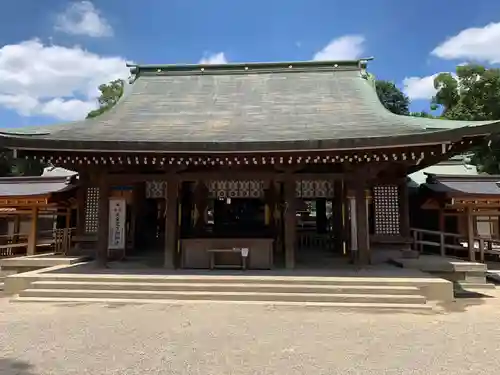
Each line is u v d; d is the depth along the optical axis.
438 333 7.04
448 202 14.52
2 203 15.24
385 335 6.90
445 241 16.39
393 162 11.84
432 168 20.09
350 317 8.17
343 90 16.05
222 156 11.30
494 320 7.98
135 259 13.84
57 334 6.93
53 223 20.75
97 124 13.06
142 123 13.30
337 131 11.48
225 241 12.27
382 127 11.56
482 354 5.95
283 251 15.29
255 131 11.98
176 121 13.55
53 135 11.42
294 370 5.28
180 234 13.43
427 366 5.45
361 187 11.84
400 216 14.62
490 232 18.38
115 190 15.68
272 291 9.76
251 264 12.06
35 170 38.91
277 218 15.38
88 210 15.63
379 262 12.99
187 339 6.63
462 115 34.94
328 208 27.81
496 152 31.89
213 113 14.42
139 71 18.38
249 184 13.71
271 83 17.17
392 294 9.45
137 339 6.64
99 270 11.70
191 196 15.83
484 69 35.34
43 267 13.11
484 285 11.42
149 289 10.01
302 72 17.86
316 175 11.99
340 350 6.09
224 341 6.52
